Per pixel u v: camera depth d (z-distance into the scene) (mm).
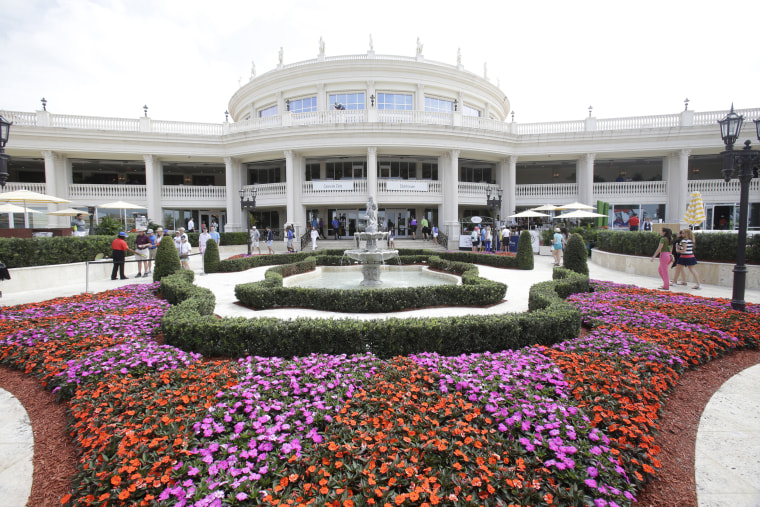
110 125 25250
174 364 4379
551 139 26188
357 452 2717
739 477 2877
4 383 4574
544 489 2445
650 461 2883
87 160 26500
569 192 27344
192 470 2510
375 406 3377
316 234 23016
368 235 11305
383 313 7785
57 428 3590
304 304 8211
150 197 25578
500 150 26141
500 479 2479
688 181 25766
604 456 2727
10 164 27453
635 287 9039
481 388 3586
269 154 25906
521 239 15648
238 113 35625
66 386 4051
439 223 26281
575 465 2609
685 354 4820
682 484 2814
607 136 25484
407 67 28062
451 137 24734
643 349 4695
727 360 5117
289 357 5082
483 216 29859
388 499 2348
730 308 6965
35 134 23484
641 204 26859
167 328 5293
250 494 2373
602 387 3713
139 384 3816
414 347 5039
